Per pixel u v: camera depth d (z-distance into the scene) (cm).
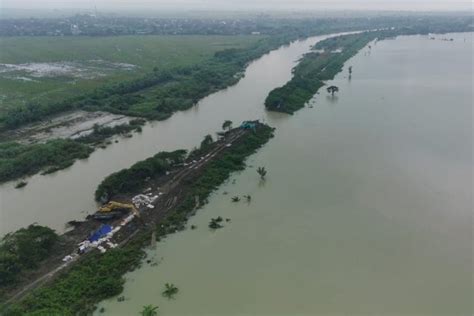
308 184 6191
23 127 8844
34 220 5372
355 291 4072
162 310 3853
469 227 5078
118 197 5741
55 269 4294
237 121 9219
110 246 4691
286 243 4803
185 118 9612
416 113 9575
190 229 5100
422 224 5144
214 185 6181
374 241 4819
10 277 4091
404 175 6425
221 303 3934
